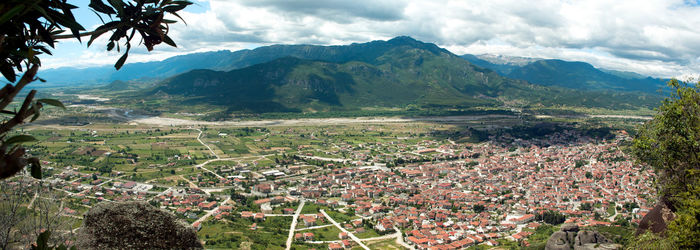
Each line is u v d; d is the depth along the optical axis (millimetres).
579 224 114938
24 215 16828
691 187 24562
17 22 5836
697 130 27625
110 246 14406
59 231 17750
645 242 26141
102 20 6602
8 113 5066
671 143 28766
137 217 15219
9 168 4832
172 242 15180
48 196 19000
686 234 22906
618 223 113688
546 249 74562
